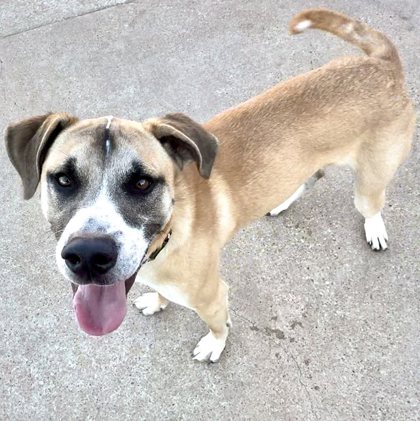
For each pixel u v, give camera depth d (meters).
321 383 0.76
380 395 0.75
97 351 0.80
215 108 1.05
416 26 1.12
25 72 1.13
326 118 0.71
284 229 0.90
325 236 0.89
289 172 0.72
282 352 0.79
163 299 0.81
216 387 0.77
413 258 0.86
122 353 0.80
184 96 1.07
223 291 0.71
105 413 0.75
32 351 0.80
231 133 0.70
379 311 0.82
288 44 1.12
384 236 0.87
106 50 1.15
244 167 0.69
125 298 0.58
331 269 0.86
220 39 1.14
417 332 0.79
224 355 0.79
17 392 0.77
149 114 1.05
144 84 1.09
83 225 0.49
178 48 1.14
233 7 1.19
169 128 0.56
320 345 0.79
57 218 0.54
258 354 0.79
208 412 0.75
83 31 1.18
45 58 1.15
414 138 0.97
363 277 0.85
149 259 0.60
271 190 0.72
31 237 0.91
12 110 1.07
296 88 0.72
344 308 0.82
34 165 0.56
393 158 0.76
